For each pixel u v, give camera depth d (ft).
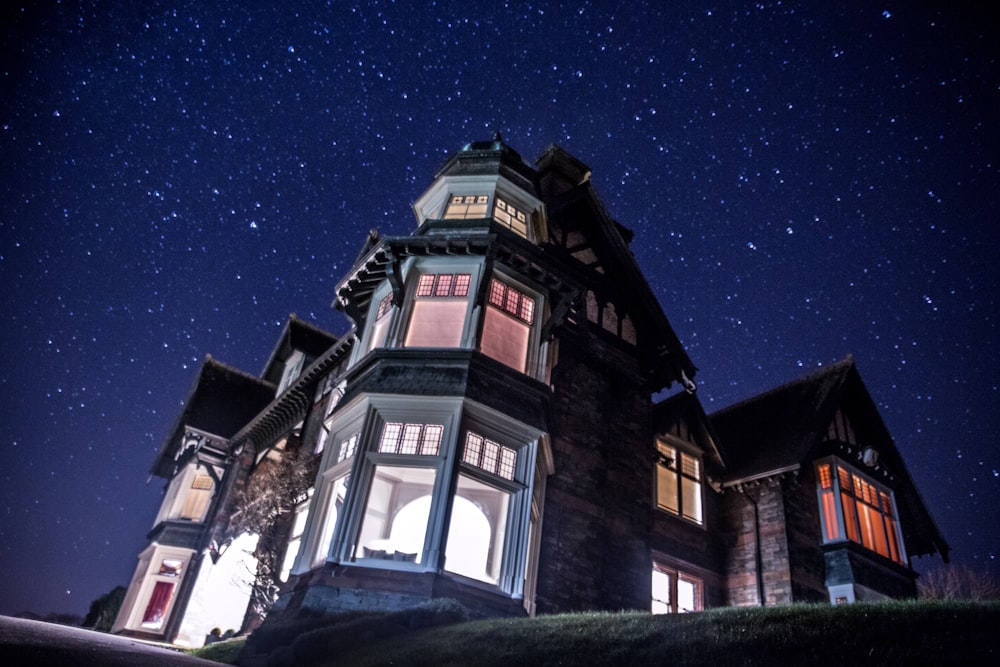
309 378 70.38
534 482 43.45
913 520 71.36
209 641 53.11
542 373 49.29
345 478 47.62
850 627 19.39
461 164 60.70
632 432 60.03
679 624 22.75
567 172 72.74
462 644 25.61
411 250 50.67
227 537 69.41
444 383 43.21
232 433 86.38
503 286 51.26
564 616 28.22
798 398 72.95
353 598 35.19
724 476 66.59
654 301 66.80
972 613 18.75
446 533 37.91
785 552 58.54
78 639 27.76
